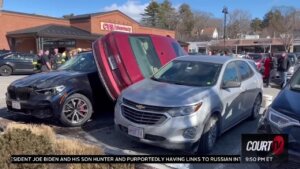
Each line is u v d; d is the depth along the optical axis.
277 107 4.11
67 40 29.48
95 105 6.96
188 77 5.97
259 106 7.81
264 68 15.41
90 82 6.81
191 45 68.56
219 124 5.55
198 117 4.89
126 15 37.34
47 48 27.73
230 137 6.25
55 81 6.41
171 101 4.95
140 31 39.88
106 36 6.80
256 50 72.88
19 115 7.38
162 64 7.50
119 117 5.29
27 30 27.55
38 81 6.43
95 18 33.34
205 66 6.18
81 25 33.44
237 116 6.45
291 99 4.21
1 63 19.27
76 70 7.26
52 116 6.29
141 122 4.95
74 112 6.55
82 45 31.06
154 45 7.68
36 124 6.39
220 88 5.70
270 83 16.53
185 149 4.89
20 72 20.06
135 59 6.99
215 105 5.29
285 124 3.84
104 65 6.52
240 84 6.34
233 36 93.94
